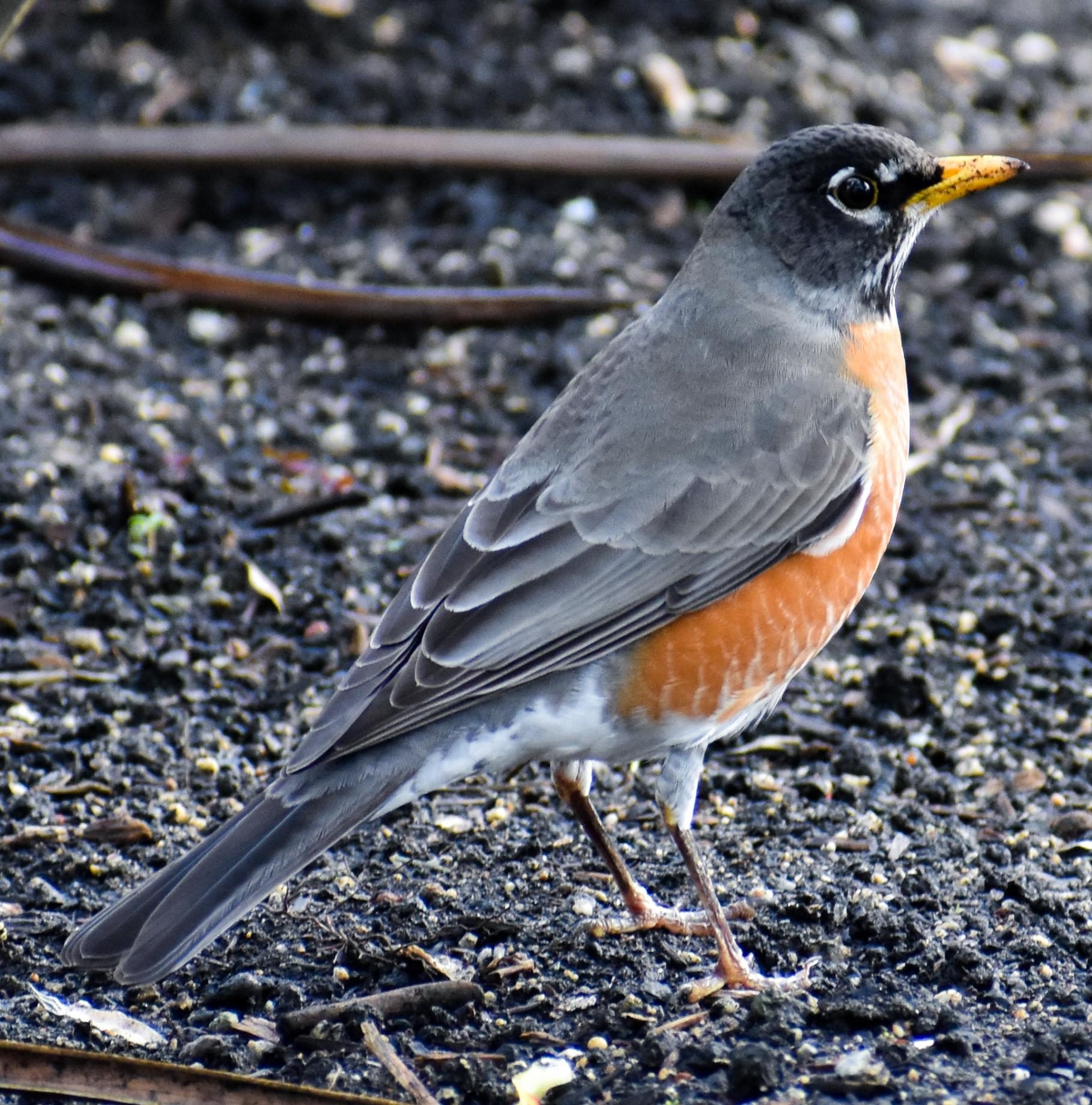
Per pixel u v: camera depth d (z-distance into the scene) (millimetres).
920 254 17438
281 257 17047
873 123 19109
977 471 14523
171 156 17125
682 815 9328
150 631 12266
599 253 17000
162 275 16172
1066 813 10523
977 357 15961
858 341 10164
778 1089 8133
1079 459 14703
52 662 11891
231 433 14625
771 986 9008
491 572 9031
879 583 13141
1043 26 21922
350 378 15570
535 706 8992
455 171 17453
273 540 13273
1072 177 17312
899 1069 8281
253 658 12102
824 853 10250
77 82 18812
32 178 17812
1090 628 12500
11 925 9500
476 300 15977
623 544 9180
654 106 18906
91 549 13000
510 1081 8273
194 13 20062
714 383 9719
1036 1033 8555
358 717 8492
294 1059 8469
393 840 10445
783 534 9445
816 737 11461
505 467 9523
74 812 10500
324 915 9719
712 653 9281
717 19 20625
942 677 12102
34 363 15195
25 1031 8664
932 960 9086
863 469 9750
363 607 12648
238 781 10828
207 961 9305
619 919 9633
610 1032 8688
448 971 9164
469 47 19828
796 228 10094
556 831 10602
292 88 19047
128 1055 8500
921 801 10797
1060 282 17016
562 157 17344
